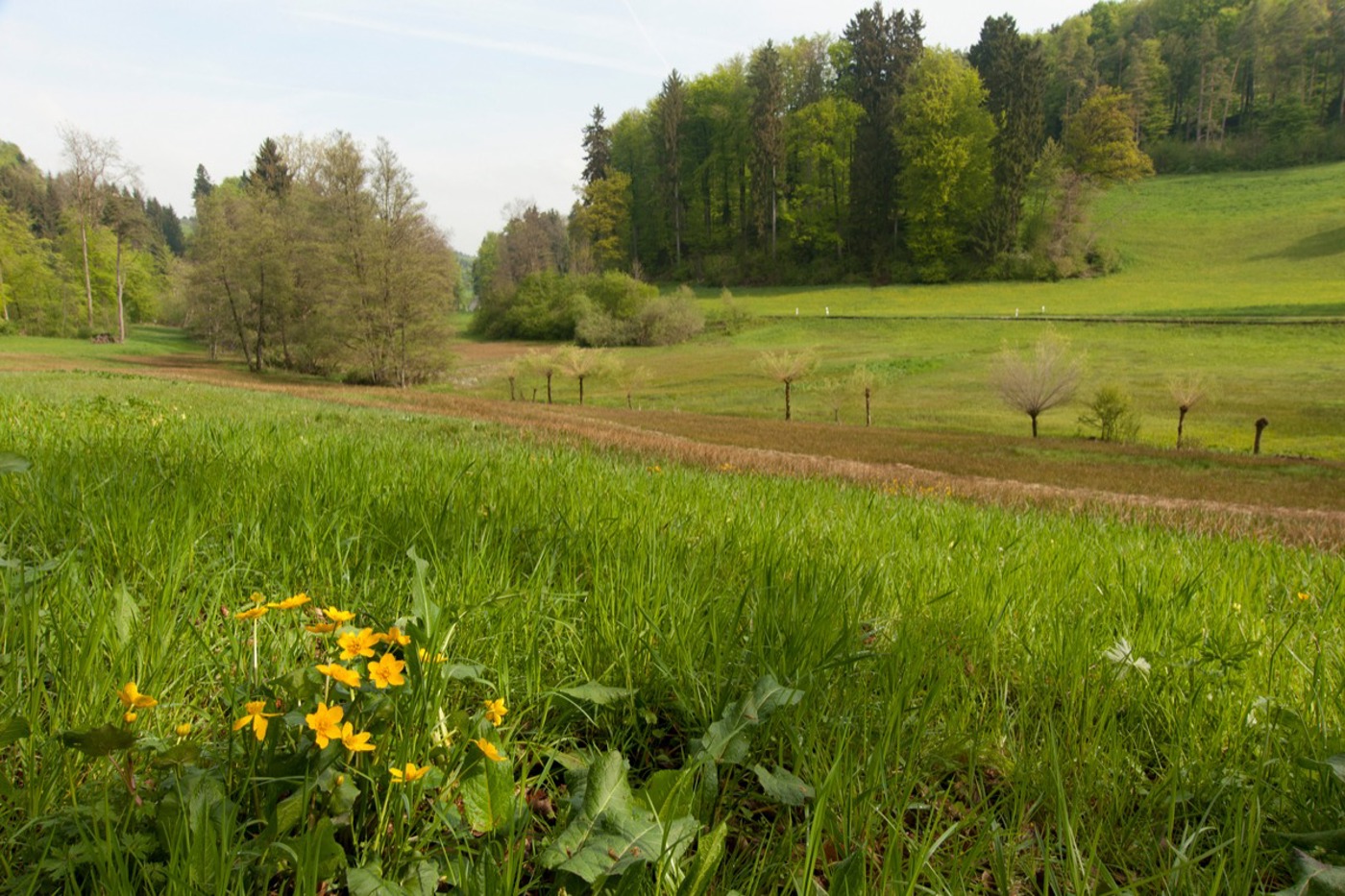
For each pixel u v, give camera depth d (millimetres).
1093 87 149375
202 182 173125
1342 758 1423
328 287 62188
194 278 71562
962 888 1218
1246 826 1417
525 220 143500
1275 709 1779
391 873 1157
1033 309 89625
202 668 1680
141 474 3225
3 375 31391
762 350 81312
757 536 3301
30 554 2307
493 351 95688
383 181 60938
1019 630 2400
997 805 1520
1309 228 109625
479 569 2258
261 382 55000
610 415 41312
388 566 2396
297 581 2271
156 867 1044
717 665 1853
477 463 4629
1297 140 137375
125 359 69500
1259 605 2906
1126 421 40438
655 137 139875
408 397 45031
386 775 1275
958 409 51281
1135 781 1662
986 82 114000
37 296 89750
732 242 137250
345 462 4273
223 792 1200
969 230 115438
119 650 1537
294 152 84125
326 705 1210
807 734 1659
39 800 1213
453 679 1748
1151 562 3850
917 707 1808
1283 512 16781
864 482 15000
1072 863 1256
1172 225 120688
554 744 1595
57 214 119750
